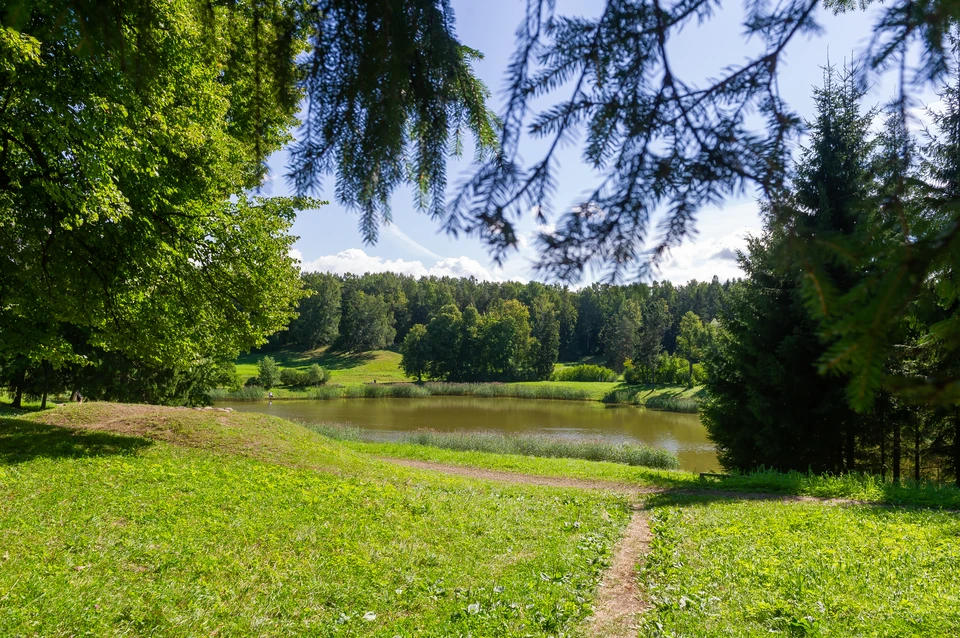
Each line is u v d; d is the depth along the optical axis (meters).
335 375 82.38
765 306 16.84
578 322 95.00
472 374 80.62
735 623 5.45
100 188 9.09
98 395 25.70
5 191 10.09
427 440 26.72
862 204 1.93
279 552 7.42
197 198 12.42
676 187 2.15
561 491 13.83
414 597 6.32
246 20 2.31
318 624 5.54
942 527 9.43
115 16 2.03
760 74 2.12
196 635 5.07
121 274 11.54
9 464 10.45
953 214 1.63
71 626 4.82
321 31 2.17
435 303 114.69
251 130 2.68
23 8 1.87
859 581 6.49
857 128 12.20
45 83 8.38
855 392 1.43
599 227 2.21
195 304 13.59
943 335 2.25
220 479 11.26
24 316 12.21
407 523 9.28
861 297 1.48
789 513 11.01
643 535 9.61
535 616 5.72
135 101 9.02
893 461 19.09
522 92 2.21
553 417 42.28
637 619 5.82
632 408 49.94
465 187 2.26
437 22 2.05
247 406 47.41
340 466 14.56
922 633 5.01
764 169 1.93
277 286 14.97
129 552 6.75
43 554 6.29
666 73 2.12
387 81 2.09
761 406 17.09
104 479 10.11
